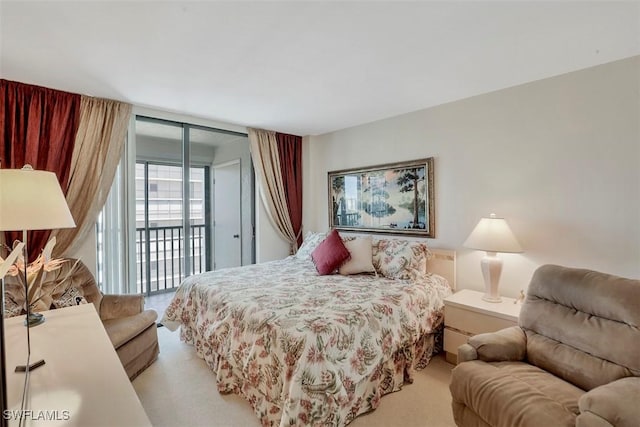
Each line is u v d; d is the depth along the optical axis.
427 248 3.05
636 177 2.12
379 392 2.02
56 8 1.58
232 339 2.07
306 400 1.59
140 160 3.59
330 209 4.29
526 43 1.97
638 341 1.49
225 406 2.00
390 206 3.59
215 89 2.72
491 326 2.30
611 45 1.99
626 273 2.15
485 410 1.47
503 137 2.74
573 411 1.33
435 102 3.10
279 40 1.92
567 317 1.79
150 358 2.50
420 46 2.01
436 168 3.21
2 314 0.77
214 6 1.58
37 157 2.55
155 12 1.62
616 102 2.19
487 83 2.62
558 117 2.45
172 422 1.85
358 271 3.00
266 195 4.14
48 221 1.20
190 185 3.74
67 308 1.83
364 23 1.75
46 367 1.15
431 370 2.46
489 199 2.84
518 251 2.39
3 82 2.43
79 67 2.26
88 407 0.92
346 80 2.55
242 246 4.18
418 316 2.41
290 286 2.57
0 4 1.53
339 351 1.77
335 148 4.26
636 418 1.12
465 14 1.67
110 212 3.01
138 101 3.00
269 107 3.23
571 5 1.60
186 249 3.71
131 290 3.10
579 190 2.35
